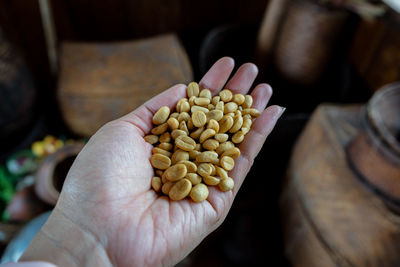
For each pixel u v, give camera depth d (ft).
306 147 0.85
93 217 0.45
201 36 1.43
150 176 0.53
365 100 1.07
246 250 0.91
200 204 0.50
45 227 0.45
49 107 1.24
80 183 0.47
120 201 0.46
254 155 0.57
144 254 0.44
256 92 0.64
